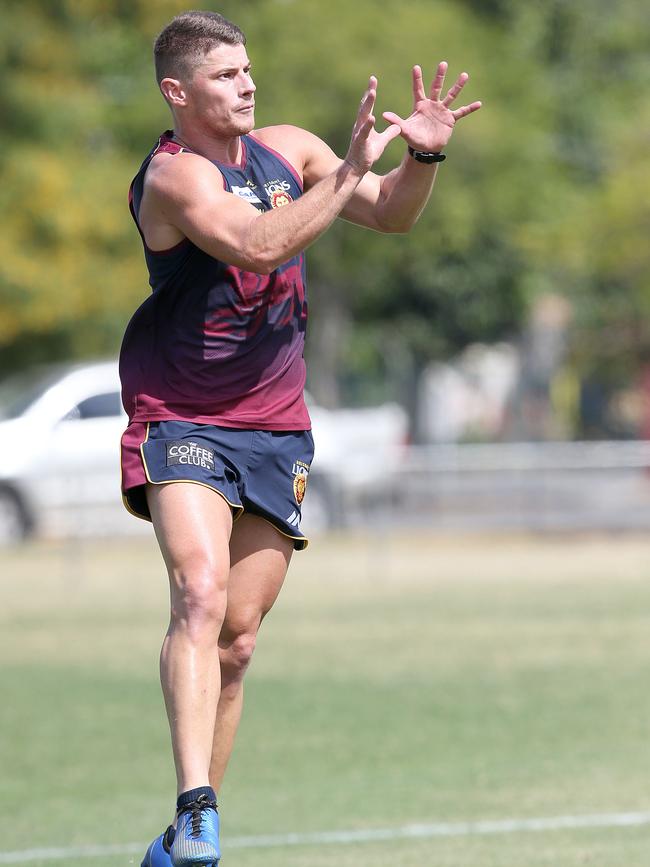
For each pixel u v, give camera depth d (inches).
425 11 4340.6
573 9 5374.0
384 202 730.8
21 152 3476.9
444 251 5034.5
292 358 703.1
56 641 1775.3
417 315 5753.0
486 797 998.4
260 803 994.7
